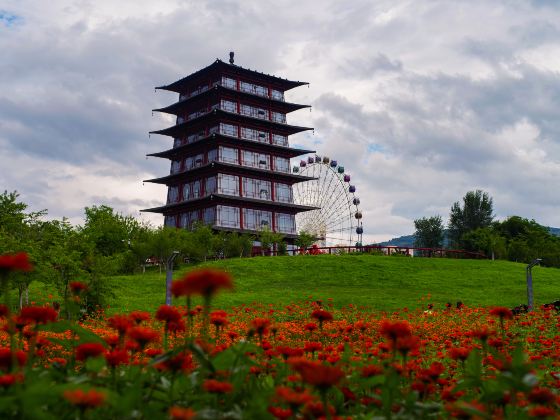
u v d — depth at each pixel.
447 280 54.50
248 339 4.46
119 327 4.24
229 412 3.36
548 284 52.41
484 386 4.19
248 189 83.94
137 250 60.97
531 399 3.60
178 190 88.12
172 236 64.38
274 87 90.56
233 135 84.12
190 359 4.74
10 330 3.63
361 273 57.66
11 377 3.20
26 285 29.66
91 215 62.88
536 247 85.75
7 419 3.16
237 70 85.88
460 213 110.38
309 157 98.69
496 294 46.56
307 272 58.03
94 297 29.38
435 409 3.96
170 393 3.66
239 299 39.91
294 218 88.50
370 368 4.43
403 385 5.39
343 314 31.50
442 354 11.67
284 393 3.14
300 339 16.42
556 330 20.91
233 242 73.06
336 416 3.72
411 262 63.56
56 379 4.09
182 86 91.19
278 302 39.19
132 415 3.34
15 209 38.03
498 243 82.12
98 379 3.88
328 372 3.09
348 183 94.19
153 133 90.12
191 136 88.25
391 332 3.92
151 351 4.72
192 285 2.99
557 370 9.07
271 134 88.06
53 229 33.06
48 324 4.33
